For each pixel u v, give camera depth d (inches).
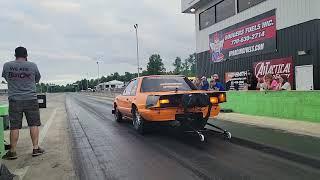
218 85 676.7
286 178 223.0
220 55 957.8
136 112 432.5
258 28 787.4
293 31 685.3
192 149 321.7
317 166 250.7
